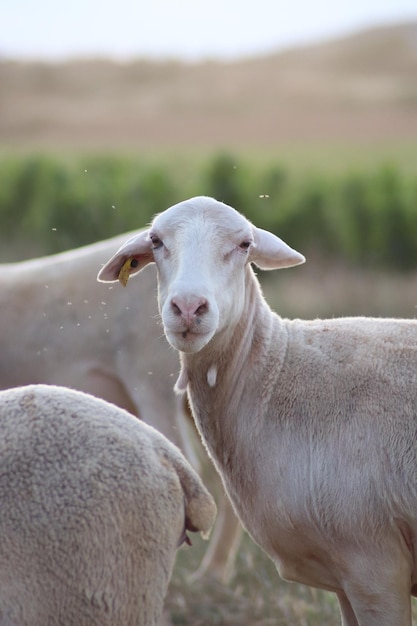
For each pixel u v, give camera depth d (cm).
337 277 3328
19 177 4294
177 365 1457
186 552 1547
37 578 743
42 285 1551
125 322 1488
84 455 775
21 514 747
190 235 970
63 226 3756
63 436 779
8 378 1550
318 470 966
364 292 3127
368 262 3650
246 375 1024
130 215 3775
